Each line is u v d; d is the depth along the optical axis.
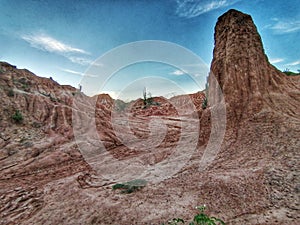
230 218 4.40
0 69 23.58
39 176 9.69
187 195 5.78
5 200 6.95
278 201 4.82
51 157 12.13
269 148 8.08
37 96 22.09
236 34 14.42
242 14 15.34
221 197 5.36
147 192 6.39
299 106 11.55
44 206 6.26
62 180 8.77
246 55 13.48
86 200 6.34
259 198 5.06
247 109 11.52
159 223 4.56
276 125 9.52
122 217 5.03
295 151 7.20
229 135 10.41
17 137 14.43
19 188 8.05
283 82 14.55
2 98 18.77
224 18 16.14
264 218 4.23
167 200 5.64
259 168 6.73
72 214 5.52
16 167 10.76
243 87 12.54
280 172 6.11
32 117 18.38
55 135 15.98
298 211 4.30
